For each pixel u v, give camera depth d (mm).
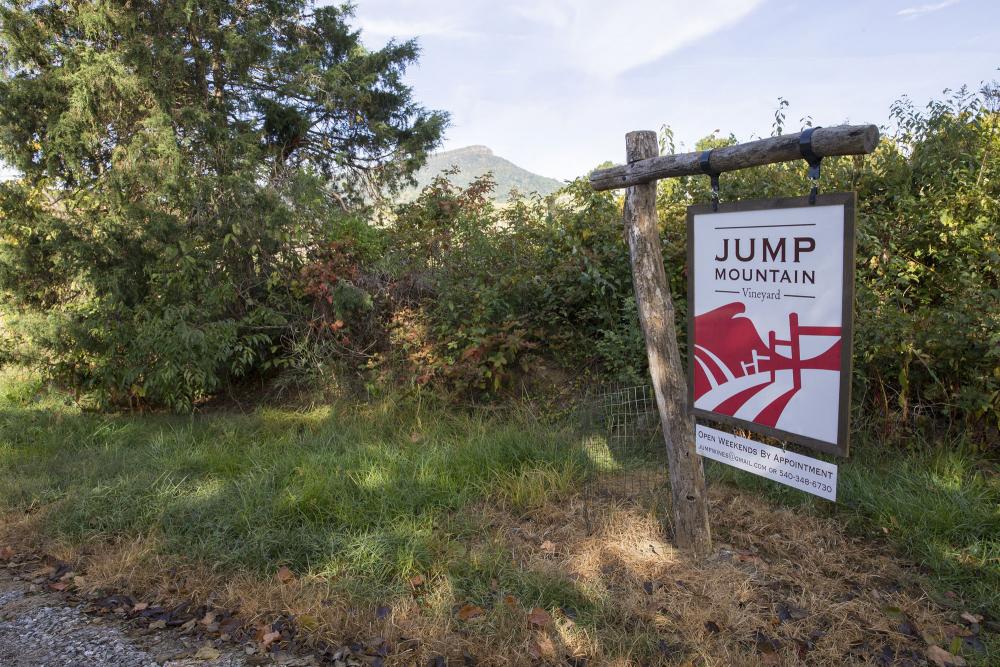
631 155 3500
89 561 3781
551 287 6352
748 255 3094
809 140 2709
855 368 4586
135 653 2947
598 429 5395
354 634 3004
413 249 7121
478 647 2877
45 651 2979
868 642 2869
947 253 4824
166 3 8352
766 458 3127
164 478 4789
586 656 2826
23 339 6844
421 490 4273
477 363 6059
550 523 3992
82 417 6672
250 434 5863
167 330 6113
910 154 5219
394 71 12000
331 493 4238
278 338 7410
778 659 2771
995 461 4324
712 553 3580
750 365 3154
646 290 3531
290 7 10320
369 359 6859
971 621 2951
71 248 6379
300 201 7125
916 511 3672
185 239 6719
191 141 7902
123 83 7301
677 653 2820
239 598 3303
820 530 3746
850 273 2705
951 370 4504
